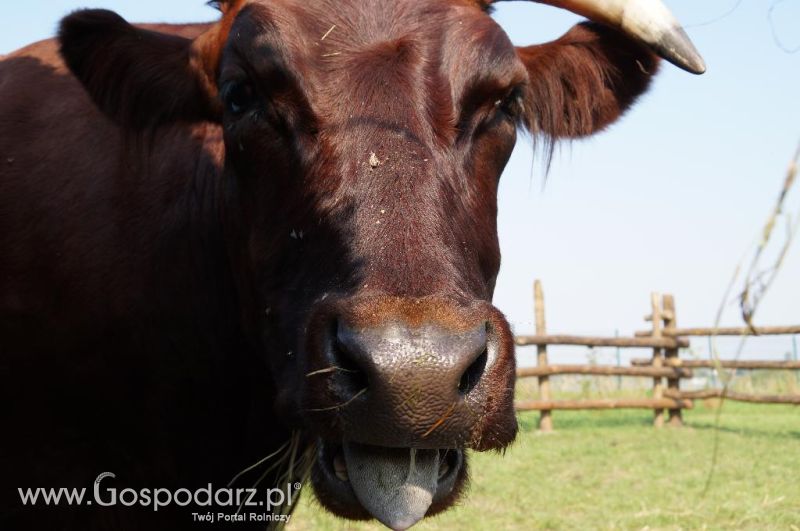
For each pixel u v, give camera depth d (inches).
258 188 100.2
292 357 93.2
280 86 94.3
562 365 527.2
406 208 84.5
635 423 551.5
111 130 130.3
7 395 124.5
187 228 122.0
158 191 125.4
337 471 88.4
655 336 545.3
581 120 125.8
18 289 124.6
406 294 77.0
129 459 125.5
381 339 73.5
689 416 593.6
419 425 74.3
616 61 122.3
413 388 72.9
